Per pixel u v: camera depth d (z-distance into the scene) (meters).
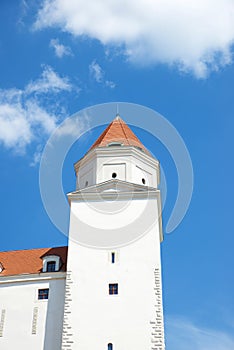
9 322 38.41
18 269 42.25
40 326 37.97
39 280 40.09
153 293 36.62
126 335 35.03
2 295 39.78
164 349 34.44
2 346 37.34
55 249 44.62
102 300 36.69
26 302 39.19
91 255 38.88
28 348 37.06
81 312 36.25
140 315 35.78
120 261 38.38
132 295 36.69
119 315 35.91
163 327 35.34
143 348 34.44
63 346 34.97
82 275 37.97
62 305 38.62
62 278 39.88
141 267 37.91
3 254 45.12
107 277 37.69
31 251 45.00
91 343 34.91
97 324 35.66
